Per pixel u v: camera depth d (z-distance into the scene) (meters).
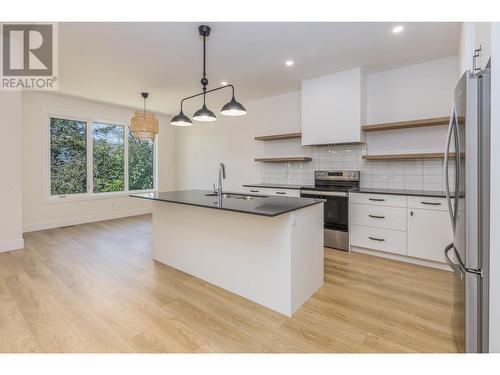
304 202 2.35
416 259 3.09
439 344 1.71
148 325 1.93
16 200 3.60
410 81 3.58
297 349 1.68
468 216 1.33
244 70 3.72
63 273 2.84
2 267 2.99
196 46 3.01
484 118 1.28
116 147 5.95
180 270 2.95
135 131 3.96
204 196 2.93
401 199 3.11
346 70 3.72
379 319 2.00
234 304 2.24
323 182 4.35
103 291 2.45
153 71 3.74
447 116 3.31
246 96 5.08
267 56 3.27
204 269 2.70
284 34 2.75
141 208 6.43
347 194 3.52
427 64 3.46
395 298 2.31
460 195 1.45
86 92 4.71
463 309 1.43
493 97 1.23
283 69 3.69
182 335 1.82
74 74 3.83
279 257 2.11
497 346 1.25
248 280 2.33
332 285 2.56
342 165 4.21
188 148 6.84
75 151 5.31
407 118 3.62
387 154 3.77
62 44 2.97
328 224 3.73
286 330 1.88
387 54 3.23
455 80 3.29
